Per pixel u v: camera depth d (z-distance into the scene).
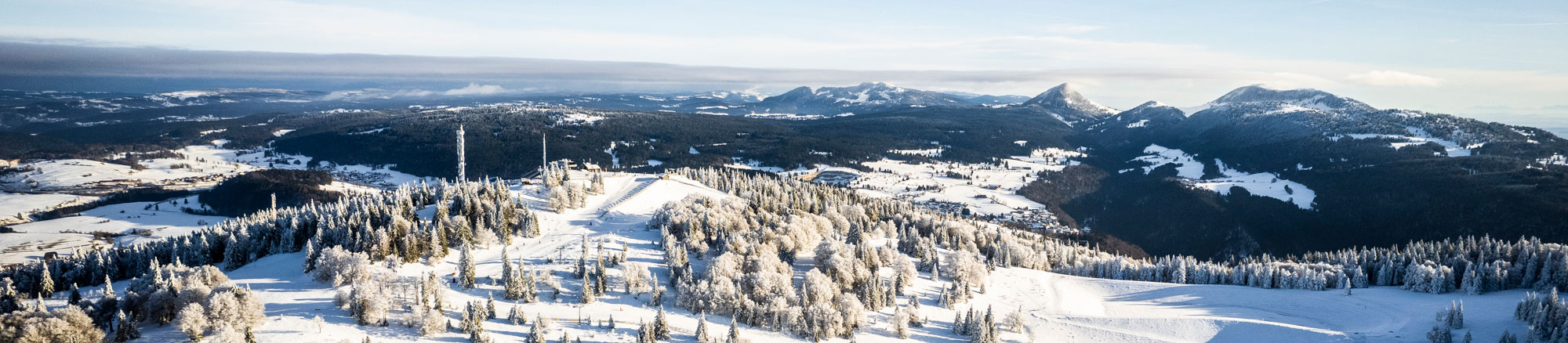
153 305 140.00
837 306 174.00
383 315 146.00
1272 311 199.88
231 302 136.38
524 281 171.50
